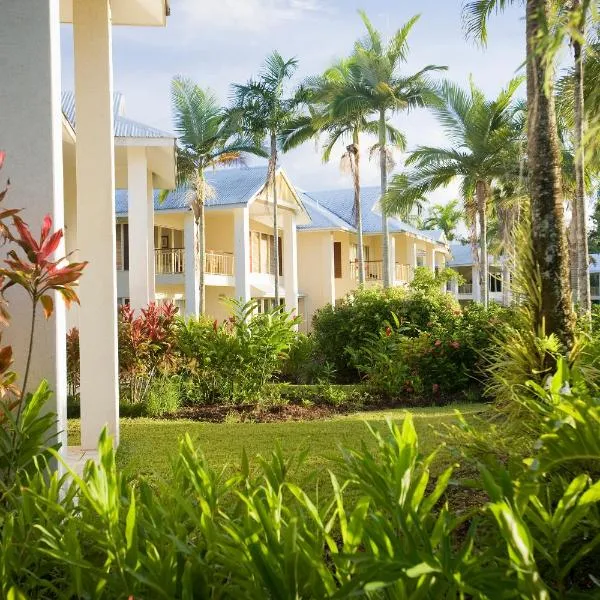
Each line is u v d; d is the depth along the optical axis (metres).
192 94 25.62
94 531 2.65
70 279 4.15
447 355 13.98
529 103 6.74
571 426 2.74
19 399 4.15
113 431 7.44
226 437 8.84
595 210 45.03
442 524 2.35
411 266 40.75
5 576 2.59
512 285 7.07
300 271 36.25
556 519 2.56
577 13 2.89
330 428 9.55
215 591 2.49
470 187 28.80
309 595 2.38
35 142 4.56
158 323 12.17
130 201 13.95
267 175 27.17
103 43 7.44
